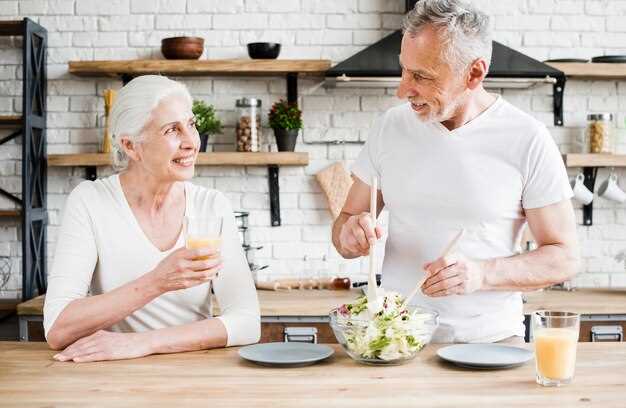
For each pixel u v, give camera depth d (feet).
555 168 7.00
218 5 13.26
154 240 7.12
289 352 6.04
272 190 13.25
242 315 6.67
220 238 6.09
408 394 5.04
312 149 13.34
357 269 13.32
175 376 5.49
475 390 5.13
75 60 13.21
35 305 11.28
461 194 7.14
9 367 5.75
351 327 5.68
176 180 6.81
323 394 5.04
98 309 6.20
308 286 12.79
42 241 13.12
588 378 5.40
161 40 13.25
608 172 13.51
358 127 13.33
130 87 6.71
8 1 13.17
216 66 12.46
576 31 13.42
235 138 13.30
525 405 4.81
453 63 6.48
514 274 6.58
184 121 6.70
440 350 6.00
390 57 11.89
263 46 12.55
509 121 7.10
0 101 13.33
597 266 13.47
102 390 5.14
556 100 13.33
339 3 13.29
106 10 13.23
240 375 5.52
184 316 7.07
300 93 13.33
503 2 13.38
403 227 7.45
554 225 7.00
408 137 7.40
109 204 7.06
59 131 13.29
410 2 12.96
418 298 7.38
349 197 8.00
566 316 5.23
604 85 13.48
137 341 6.12
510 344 6.64
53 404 4.84
